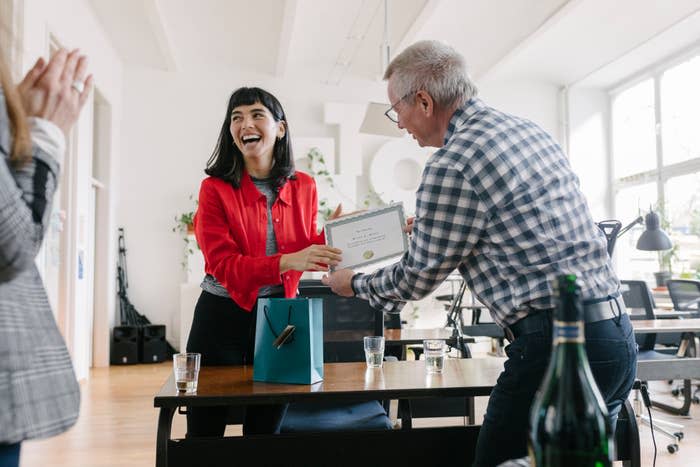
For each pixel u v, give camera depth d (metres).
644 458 3.22
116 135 7.58
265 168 2.00
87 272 6.39
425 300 8.07
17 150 0.80
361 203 8.25
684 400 4.45
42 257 5.01
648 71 8.16
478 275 1.48
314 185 2.10
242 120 1.89
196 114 7.95
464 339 3.35
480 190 1.41
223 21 6.72
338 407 2.39
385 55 5.46
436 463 1.66
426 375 1.80
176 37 7.16
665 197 7.91
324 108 8.16
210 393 1.51
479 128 1.47
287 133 2.02
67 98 0.91
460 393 1.58
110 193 7.21
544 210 1.40
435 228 1.45
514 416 1.39
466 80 1.56
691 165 7.43
